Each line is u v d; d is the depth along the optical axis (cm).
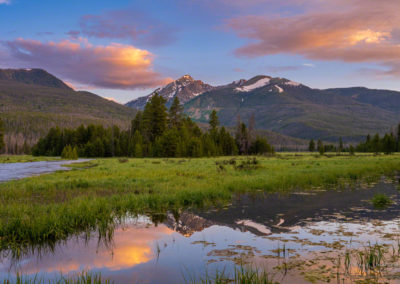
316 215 927
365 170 2370
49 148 10281
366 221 838
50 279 479
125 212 995
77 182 1706
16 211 904
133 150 8150
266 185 1584
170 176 1972
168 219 910
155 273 491
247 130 9212
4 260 574
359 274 469
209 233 743
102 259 568
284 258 549
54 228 741
